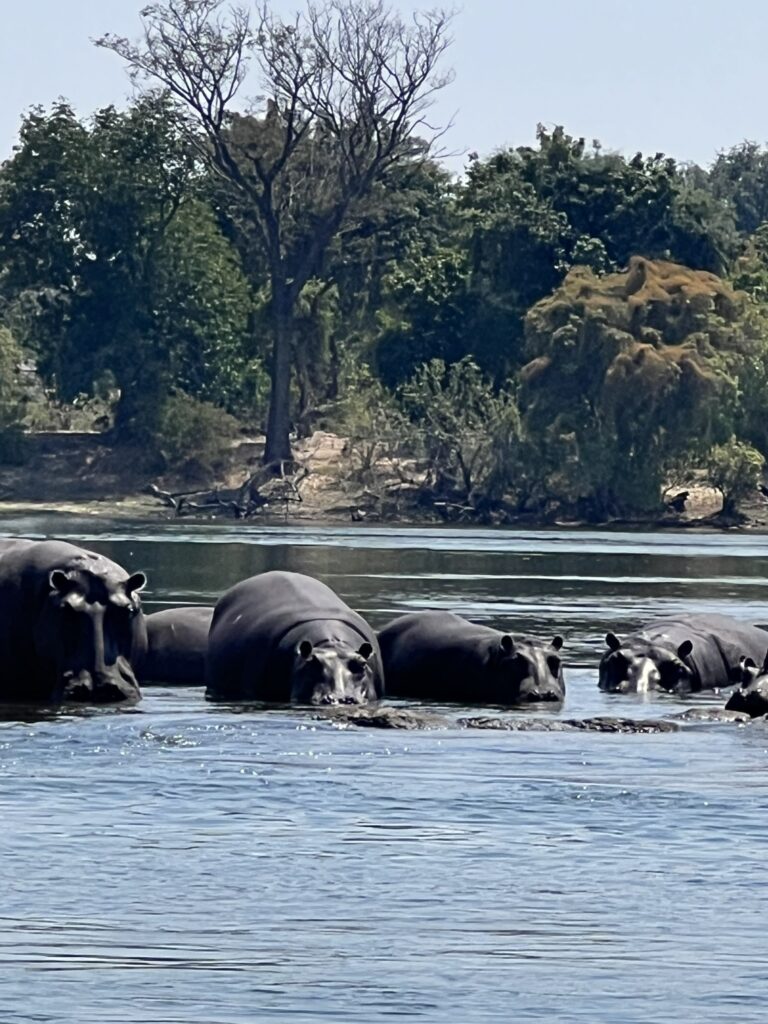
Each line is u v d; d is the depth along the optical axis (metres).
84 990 13.14
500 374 121.94
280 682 27.41
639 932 14.62
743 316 108.94
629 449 104.94
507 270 123.06
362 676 26.94
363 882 15.95
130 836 17.53
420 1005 12.92
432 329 123.19
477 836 17.67
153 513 113.56
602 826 18.14
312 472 116.38
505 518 108.69
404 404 116.50
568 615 44.25
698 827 18.11
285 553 72.44
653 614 44.75
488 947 14.20
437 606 46.19
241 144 123.88
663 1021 12.64
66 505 115.06
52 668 26.55
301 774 20.73
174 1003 12.89
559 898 15.51
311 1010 12.79
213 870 16.28
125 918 14.82
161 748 22.39
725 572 64.94
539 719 25.14
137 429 120.81
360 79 120.56
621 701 28.45
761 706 25.77
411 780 20.42
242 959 13.86
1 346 121.44
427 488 111.56
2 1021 12.48
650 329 105.62
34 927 14.54
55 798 19.27
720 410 104.31
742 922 14.88
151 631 30.03
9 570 27.02
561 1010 12.84
